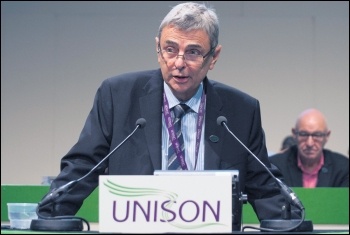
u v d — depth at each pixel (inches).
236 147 249.9
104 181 193.5
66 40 670.5
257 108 260.1
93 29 670.5
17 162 665.6
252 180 254.7
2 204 392.8
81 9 671.8
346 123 663.1
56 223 201.6
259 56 666.2
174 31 236.5
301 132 466.6
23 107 668.7
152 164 241.3
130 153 244.4
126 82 255.9
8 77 669.9
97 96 255.6
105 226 192.2
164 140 248.2
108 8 671.8
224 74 665.6
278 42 666.8
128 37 668.7
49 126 668.7
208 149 246.1
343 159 477.4
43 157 666.8
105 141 248.8
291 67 665.6
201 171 202.7
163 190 191.9
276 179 221.0
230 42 666.2
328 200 410.0
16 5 673.6
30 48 670.5
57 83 670.5
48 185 396.5
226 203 190.7
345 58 665.6
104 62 668.7
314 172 469.7
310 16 668.7
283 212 216.7
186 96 248.8
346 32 667.4
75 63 670.5
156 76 257.0
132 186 192.5
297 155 474.3
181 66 235.6
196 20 236.7
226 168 246.5
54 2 673.0
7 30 670.5
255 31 666.8
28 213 235.8
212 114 250.8
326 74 666.2
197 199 191.3
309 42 667.4
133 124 248.4
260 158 255.9
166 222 191.2
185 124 249.9
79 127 668.7
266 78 666.8
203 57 238.8
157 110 249.1
